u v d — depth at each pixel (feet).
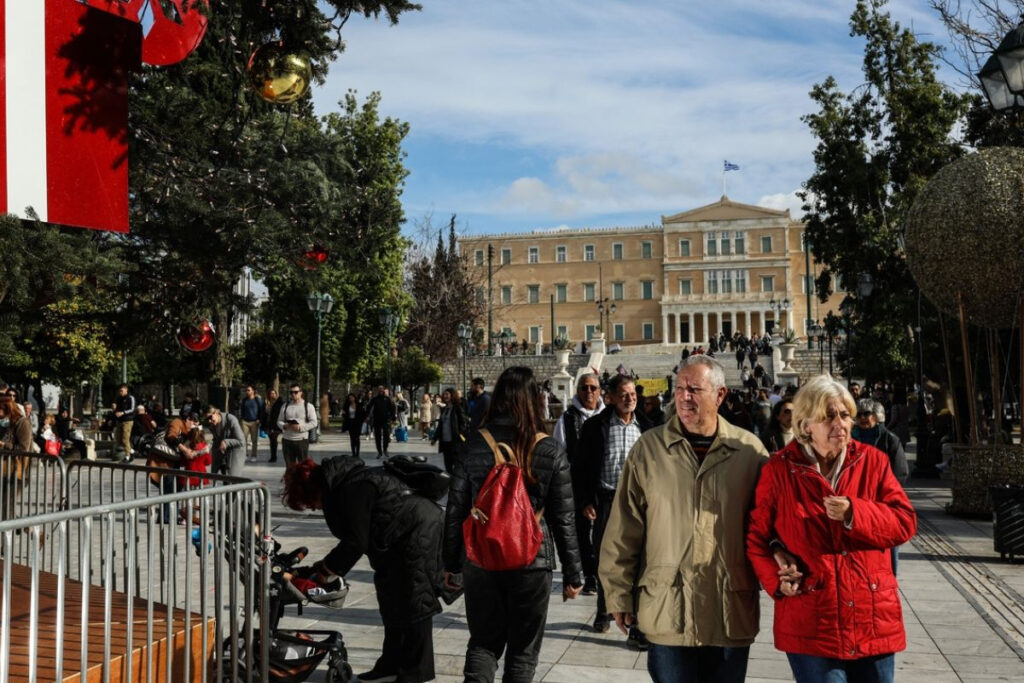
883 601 11.43
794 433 12.03
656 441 12.85
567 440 25.62
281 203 30.35
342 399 161.79
